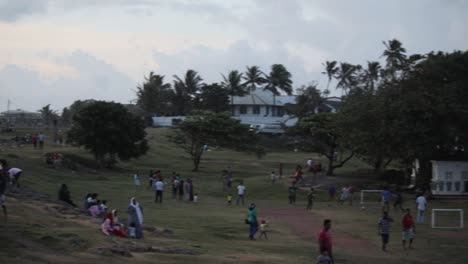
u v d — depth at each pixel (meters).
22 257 19.75
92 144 81.19
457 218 48.00
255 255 27.92
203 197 62.19
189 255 25.25
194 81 164.88
